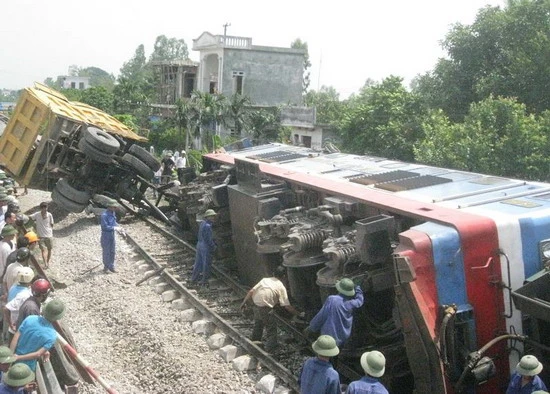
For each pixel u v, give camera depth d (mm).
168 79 50250
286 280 10312
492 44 25000
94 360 8766
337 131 35375
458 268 6805
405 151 25250
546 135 19141
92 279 12539
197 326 9805
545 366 6547
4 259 9148
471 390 6691
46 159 17297
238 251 11977
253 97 42719
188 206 15008
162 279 12422
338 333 7145
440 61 26219
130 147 18312
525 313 6586
